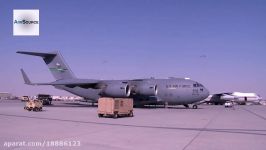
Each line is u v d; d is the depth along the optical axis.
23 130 17.91
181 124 22.61
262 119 27.97
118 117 29.12
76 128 19.28
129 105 30.27
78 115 30.16
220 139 15.40
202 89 47.38
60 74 50.41
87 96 50.94
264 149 12.70
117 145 13.18
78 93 51.81
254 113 38.28
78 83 46.16
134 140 14.62
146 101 48.38
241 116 31.97
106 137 15.47
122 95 44.44
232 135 16.97
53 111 36.31
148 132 17.77
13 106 48.78
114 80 48.97
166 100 47.94
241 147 13.12
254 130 19.33
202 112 38.75
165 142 14.16
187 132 18.05
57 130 18.09
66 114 31.27
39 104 36.53
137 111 39.84
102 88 47.66
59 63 50.25
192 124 22.72
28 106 36.72
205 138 15.66
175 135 16.64
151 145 13.29
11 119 25.05
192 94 46.94
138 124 22.33
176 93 47.25
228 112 39.97
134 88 46.75
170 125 21.84
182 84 47.53
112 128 19.56
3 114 30.47
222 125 22.16
